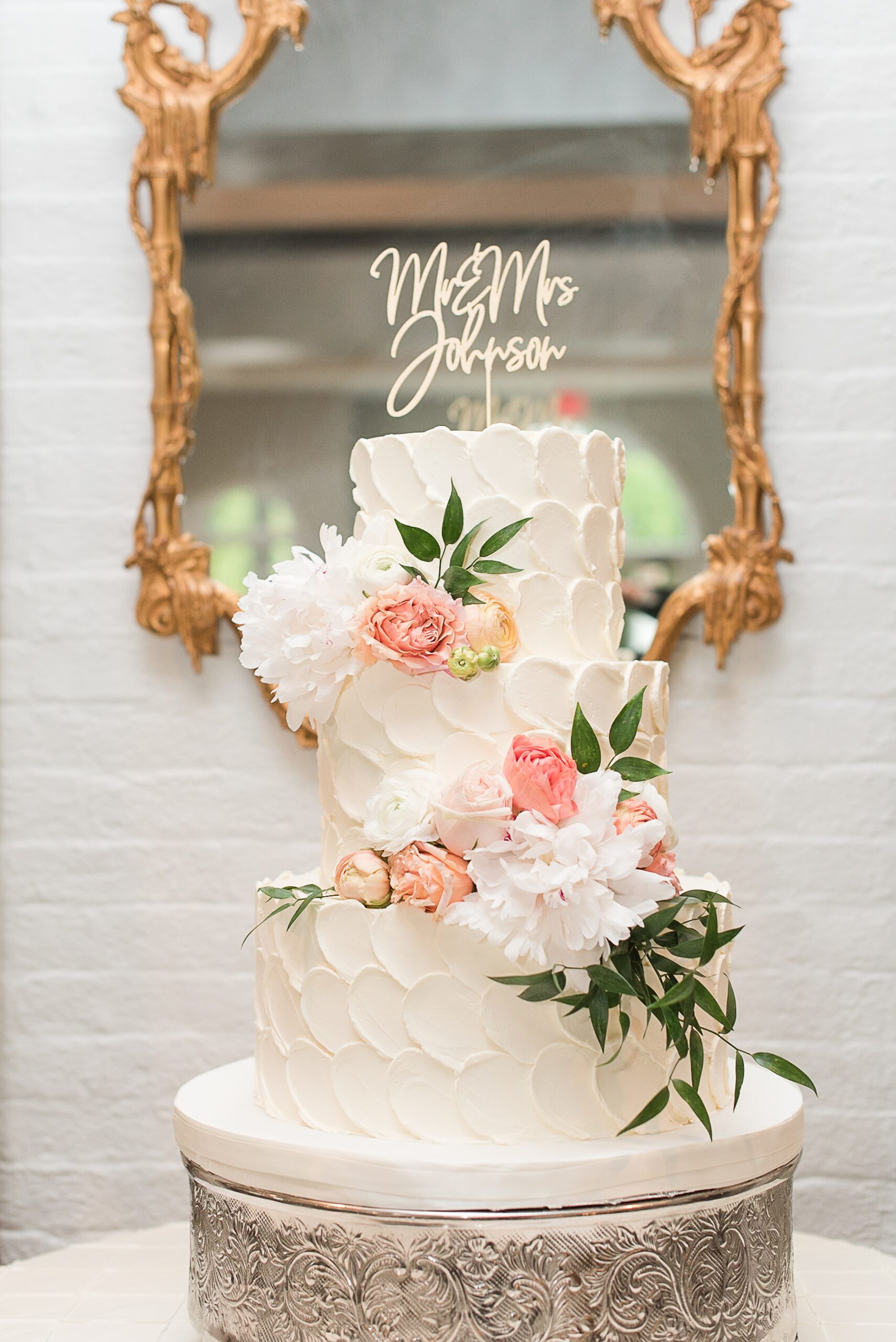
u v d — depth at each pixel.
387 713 1.29
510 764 1.21
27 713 2.33
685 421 2.22
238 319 2.28
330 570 1.30
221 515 2.27
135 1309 1.51
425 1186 1.13
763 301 2.28
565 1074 1.21
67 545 2.34
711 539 2.21
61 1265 1.70
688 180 2.24
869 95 2.29
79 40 2.36
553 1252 1.13
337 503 2.26
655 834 1.21
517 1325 1.12
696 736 2.26
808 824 2.25
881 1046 2.24
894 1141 2.22
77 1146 2.29
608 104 2.25
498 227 2.25
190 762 2.31
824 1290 1.58
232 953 2.29
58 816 2.32
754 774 2.26
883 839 2.25
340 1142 1.20
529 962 1.21
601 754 1.30
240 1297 1.22
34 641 2.33
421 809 1.23
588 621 1.37
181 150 2.26
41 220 2.35
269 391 2.27
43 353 2.35
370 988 1.24
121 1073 2.30
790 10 2.29
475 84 2.27
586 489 1.39
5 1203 2.29
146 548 2.28
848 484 2.27
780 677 2.26
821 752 2.25
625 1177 1.14
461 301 2.24
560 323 2.24
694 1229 1.17
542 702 1.28
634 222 2.24
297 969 1.30
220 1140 1.25
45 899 2.32
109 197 2.35
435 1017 1.22
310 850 2.29
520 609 1.32
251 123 2.29
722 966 1.38
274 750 2.30
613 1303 1.14
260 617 1.32
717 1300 1.18
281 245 2.28
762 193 2.26
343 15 2.28
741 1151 1.21
